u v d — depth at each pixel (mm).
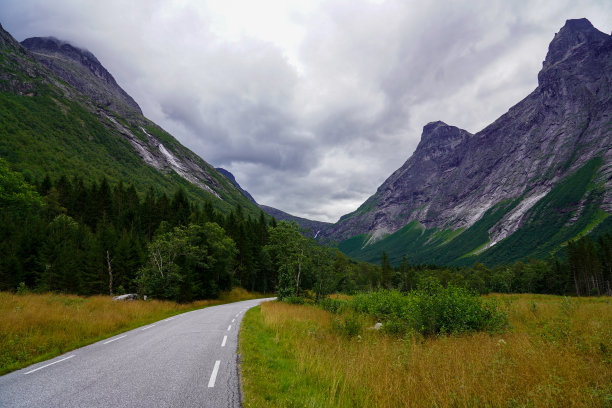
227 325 15500
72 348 10109
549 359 6348
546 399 4531
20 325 11125
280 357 8992
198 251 39656
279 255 38125
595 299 35688
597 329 9328
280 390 6156
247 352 9180
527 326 13625
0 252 36469
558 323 10602
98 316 15078
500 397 4660
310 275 36188
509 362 6246
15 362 8289
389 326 12812
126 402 5316
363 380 6516
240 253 62000
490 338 9781
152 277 29328
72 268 38281
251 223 80812
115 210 70188
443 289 12516
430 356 7480
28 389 6031
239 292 53562
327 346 9898
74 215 66250
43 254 38844
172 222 63375
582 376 5680
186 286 32719
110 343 10930
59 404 5238
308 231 36375
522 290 88938
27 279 38469
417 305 12141
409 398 5176
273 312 19391
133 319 17344
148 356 8805
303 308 23328
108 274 39281
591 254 75000
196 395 5672
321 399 5609
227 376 6859
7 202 41562
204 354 9039
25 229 42000
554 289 84500
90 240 45812
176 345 10398
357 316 14953
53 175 112750
